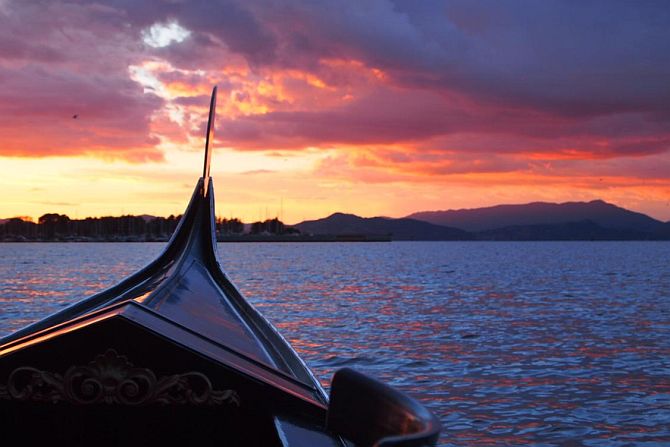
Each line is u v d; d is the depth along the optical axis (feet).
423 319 73.87
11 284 123.03
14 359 7.63
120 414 8.14
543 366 47.21
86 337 7.68
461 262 258.16
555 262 265.54
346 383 6.01
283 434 7.41
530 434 31.96
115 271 170.09
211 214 32.68
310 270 185.37
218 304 17.52
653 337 61.46
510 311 83.10
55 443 8.15
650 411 35.68
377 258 302.45
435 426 4.30
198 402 7.84
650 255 385.91
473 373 44.83
